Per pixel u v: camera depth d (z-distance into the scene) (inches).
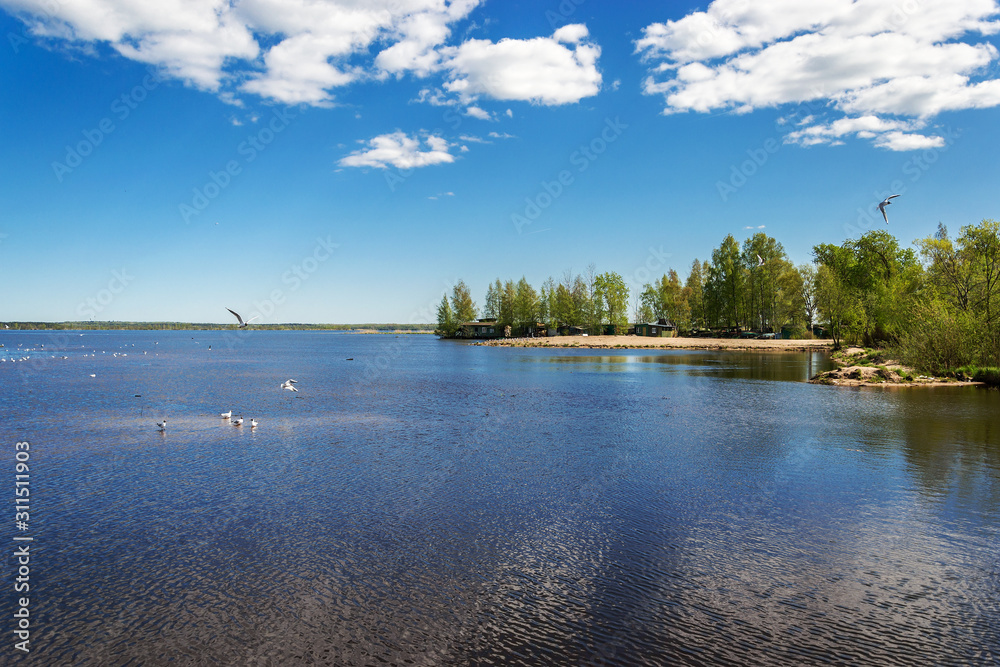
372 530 520.1
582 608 382.6
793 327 5078.7
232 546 484.7
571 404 1346.0
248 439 925.2
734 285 5073.8
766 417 1136.8
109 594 402.9
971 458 779.4
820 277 3720.5
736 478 686.5
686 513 564.7
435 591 406.9
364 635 351.9
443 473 711.7
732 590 406.3
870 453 812.6
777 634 350.3
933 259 2178.9
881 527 525.0
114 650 336.5
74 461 775.7
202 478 690.8
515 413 1203.9
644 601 391.5
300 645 341.1
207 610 381.7
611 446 868.0
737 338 5142.7
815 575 429.7
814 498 609.6
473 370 2466.8
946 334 1834.4
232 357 3673.7
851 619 366.9
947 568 440.5
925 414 1155.9
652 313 6195.9
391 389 1691.7
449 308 7524.6
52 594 402.9
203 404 1357.0
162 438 935.0
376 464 757.9
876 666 317.4
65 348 4933.6
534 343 5009.8
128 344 6087.6
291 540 497.0
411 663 323.3
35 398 1476.4
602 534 510.9
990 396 1435.8
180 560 457.1
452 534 511.2
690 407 1284.4
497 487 650.8
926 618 368.2
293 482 672.4
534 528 525.0
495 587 412.2
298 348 5315.0
